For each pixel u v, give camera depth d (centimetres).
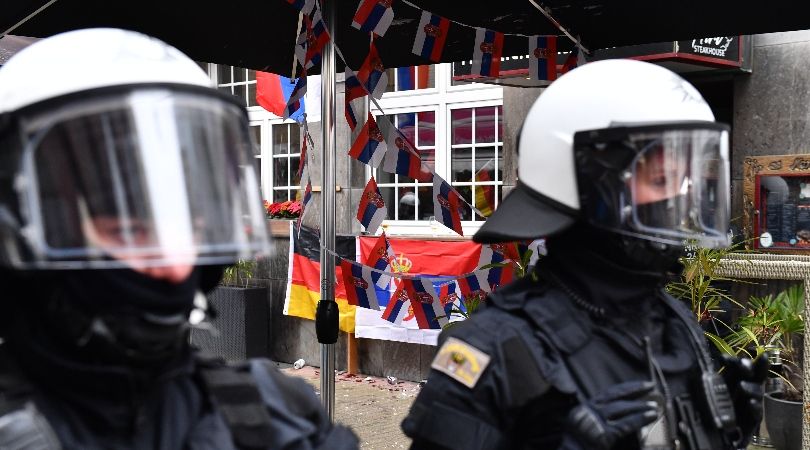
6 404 115
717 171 186
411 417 183
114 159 116
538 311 181
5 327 122
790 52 535
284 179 830
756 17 384
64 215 113
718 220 185
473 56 409
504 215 196
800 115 532
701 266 415
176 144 121
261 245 132
